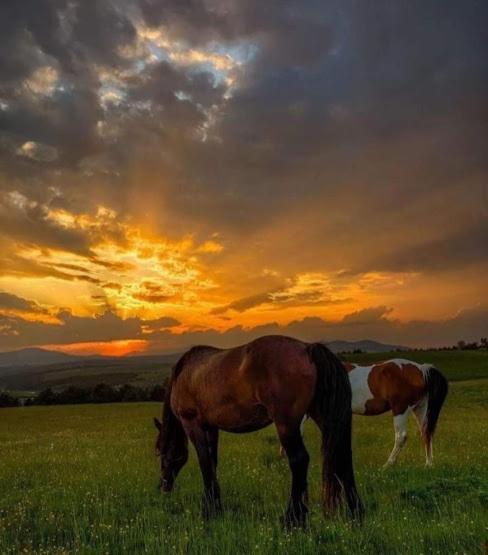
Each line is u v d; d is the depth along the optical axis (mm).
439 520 6418
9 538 6699
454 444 14750
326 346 7039
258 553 5355
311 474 10102
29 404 67438
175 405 8289
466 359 79250
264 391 6879
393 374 12016
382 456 12859
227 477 9992
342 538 5707
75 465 12547
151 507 7938
